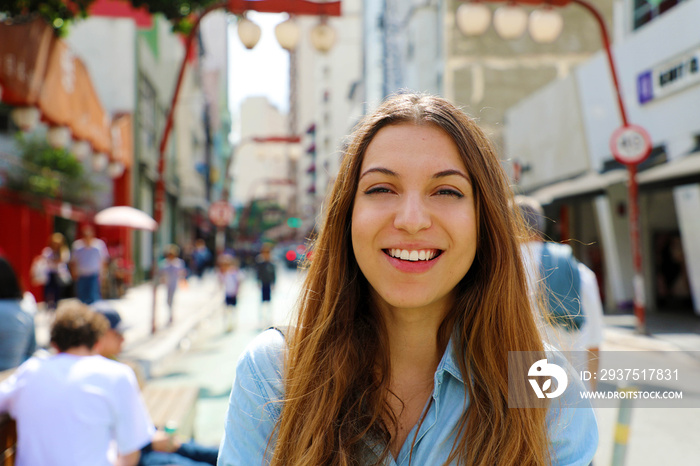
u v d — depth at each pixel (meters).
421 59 25.45
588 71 13.85
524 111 17.83
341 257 1.31
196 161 41.75
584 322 2.51
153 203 26.66
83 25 21.14
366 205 1.21
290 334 1.34
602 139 13.34
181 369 8.19
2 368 4.06
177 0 8.65
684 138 10.73
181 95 34.59
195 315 14.08
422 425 1.20
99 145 11.27
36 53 6.65
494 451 1.15
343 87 77.88
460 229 1.18
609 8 22.50
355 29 75.94
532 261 1.48
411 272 1.17
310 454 1.16
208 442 4.94
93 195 19.39
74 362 2.80
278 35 8.71
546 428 1.20
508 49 22.55
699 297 11.12
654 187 11.52
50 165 15.77
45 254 12.51
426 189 1.19
